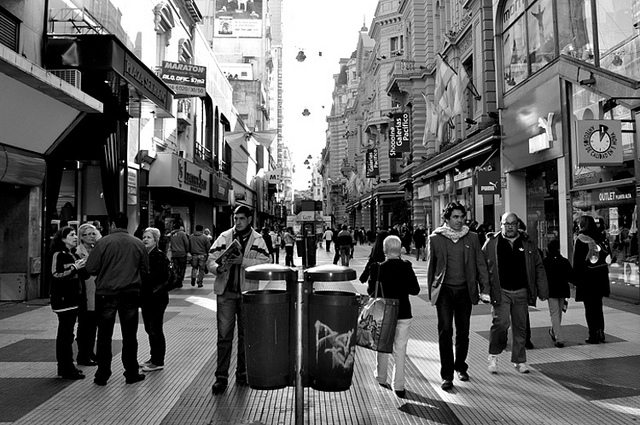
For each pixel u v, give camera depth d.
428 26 30.28
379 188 43.62
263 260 5.59
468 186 21.28
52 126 11.23
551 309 7.24
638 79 10.38
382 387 5.45
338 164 91.44
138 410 4.75
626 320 8.77
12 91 9.29
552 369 6.02
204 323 9.05
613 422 4.40
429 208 30.17
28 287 11.47
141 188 18.31
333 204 90.81
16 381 5.66
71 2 13.41
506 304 5.84
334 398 5.11
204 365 6.33
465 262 5.52
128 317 5.60
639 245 10.23
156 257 6.14
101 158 13.03
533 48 15.03
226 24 71.00
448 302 5.52
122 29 16.69
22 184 11.11
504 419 4.50
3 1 10.45
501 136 17.20
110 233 5.68
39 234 11.88
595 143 10.23
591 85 11.93
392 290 5.24
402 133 32.84
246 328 4.31
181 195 24.22
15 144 10.82
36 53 11.51
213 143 29.34
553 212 14.71
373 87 53.38
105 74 12.23
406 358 6.63
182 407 4.84
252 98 63.31
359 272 18.16
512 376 5.79
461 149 20.78
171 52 22.34
